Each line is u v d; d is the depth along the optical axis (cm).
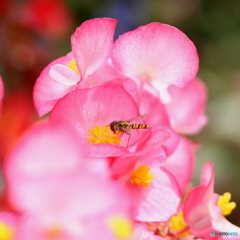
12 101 33
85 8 75
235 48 81
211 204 23
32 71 47
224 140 67
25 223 17
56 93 23
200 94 30
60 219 17
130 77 23
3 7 50
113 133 21
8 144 24
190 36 84
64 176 16
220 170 64
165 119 24
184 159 26
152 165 21
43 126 17
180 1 86
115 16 73
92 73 22
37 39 52
